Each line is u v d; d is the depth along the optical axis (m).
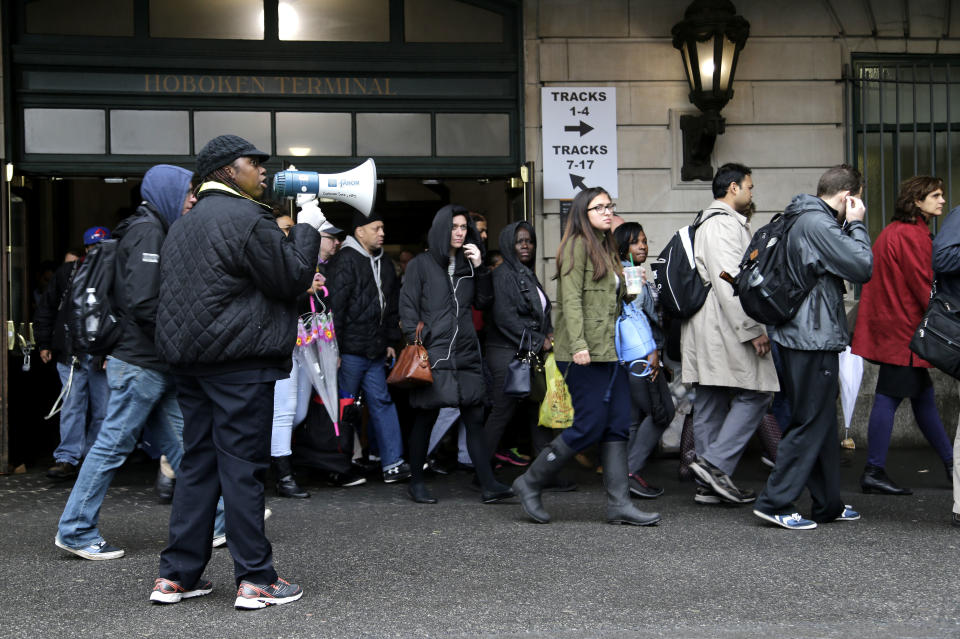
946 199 8.98
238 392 3.87
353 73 8.35
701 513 5.77
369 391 7.08
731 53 8.21
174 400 4.82
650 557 4.68
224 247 3.82
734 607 3.86
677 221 8.62
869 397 8.51
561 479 6.64
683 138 8.62
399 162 8.40
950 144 8.99
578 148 8.55
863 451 8.34
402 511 5.95
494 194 10.48
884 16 8.84
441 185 12.26
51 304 7.64
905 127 8.95
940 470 7.29
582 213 5.36
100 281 4.69
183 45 8.12
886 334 6.33
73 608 3.94
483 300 6.52
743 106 8.74
